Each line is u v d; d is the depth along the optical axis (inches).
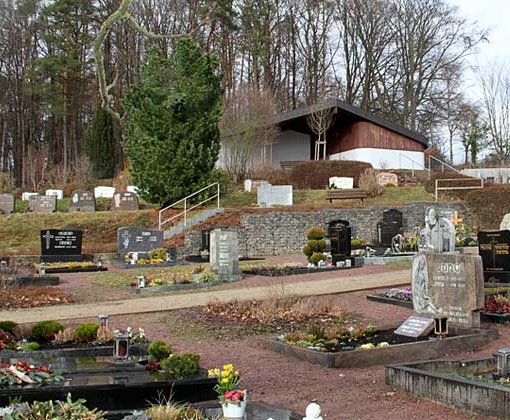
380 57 2546.8
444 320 454.0
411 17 2463.1
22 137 2399.1
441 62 2436.0
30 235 1285.7
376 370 400.8
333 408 320.8
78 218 1339.8
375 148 1911.9
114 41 1987.0
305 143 2028.8
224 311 607.5
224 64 2060.8
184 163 1359.5
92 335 448.8
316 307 595.8
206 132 1392.7
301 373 395.5
